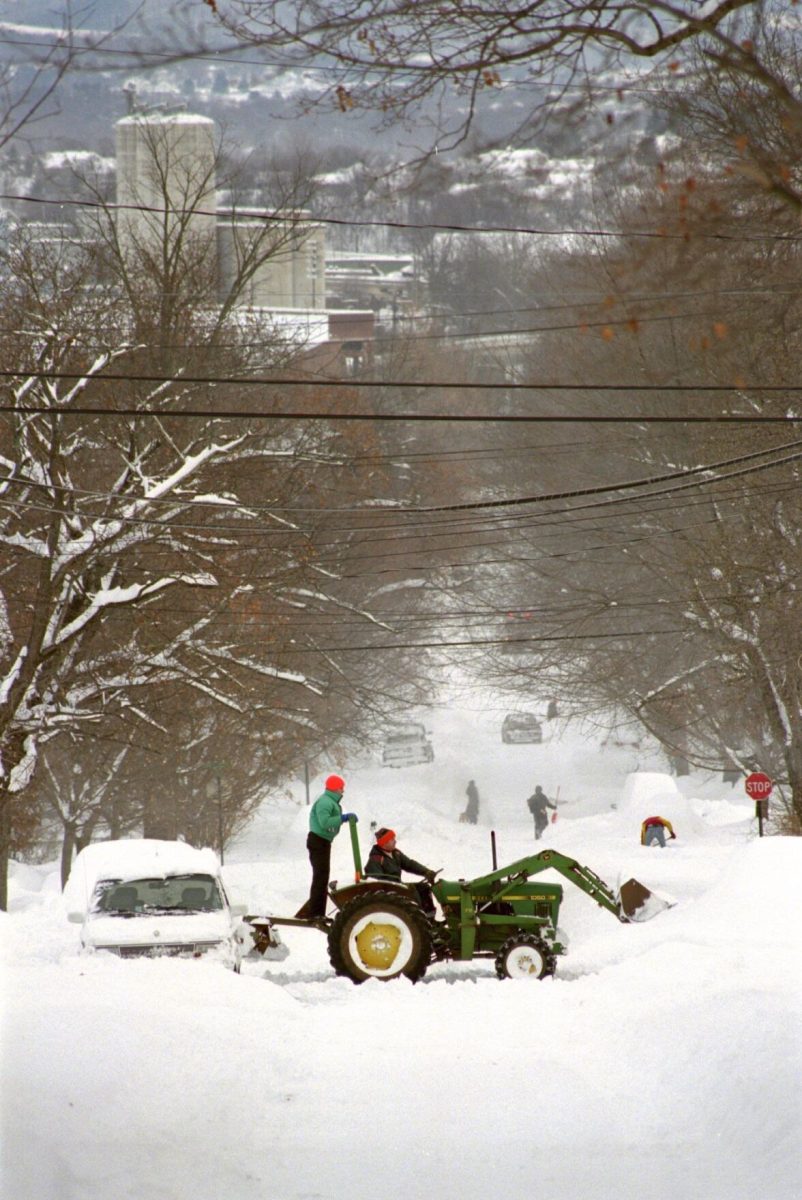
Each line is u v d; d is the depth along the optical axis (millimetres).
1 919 49688
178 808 93125
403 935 37594
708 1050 23656
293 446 86625
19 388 56062
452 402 138250
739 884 40344
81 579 60250
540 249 126250
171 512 61844
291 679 66250
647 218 49188
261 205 94188
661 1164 19891
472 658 118938
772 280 44844
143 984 30266
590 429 106000
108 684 61312
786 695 77688
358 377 127188
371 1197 18625
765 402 75312
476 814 125500
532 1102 23156
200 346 86188
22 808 80375
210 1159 19875
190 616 73312
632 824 92500
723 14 15352
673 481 89125
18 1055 22641
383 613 104188
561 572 106250
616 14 15727
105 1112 20688
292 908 57375
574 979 38031
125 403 77875
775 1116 20609
